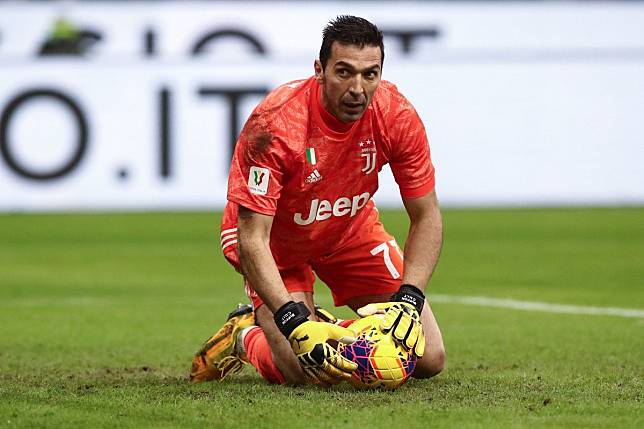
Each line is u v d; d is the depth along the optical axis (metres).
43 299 35.81
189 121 65.81
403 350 17.38
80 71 65.44
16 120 65.19
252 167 17.47
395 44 66.62
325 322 18.08
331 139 17.81
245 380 19.62
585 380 19.05
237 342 19.33
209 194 65.81
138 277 42.31
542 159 66.44
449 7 66.56
